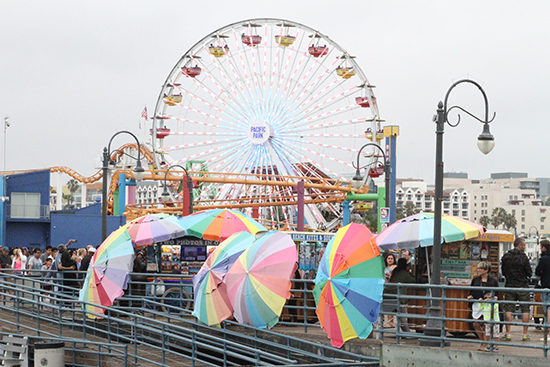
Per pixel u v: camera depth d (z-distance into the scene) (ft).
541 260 74.90
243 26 219.00
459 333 76.18
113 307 86.63
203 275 79.56
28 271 102.78
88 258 100.94
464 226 73.26
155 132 222.07
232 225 90.94
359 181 139.44
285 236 78.95
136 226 89.81
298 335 76.69
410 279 77.71
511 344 62.64
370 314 70.59
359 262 71.36
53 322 84.17
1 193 252.62
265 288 76.13
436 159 71.92
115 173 240.73
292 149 214.90
